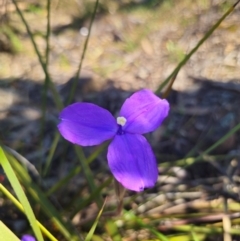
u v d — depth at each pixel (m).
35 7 0.62
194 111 0.48
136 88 0.51
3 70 0.54
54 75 0.53
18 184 0.27
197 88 0.50
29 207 0.27
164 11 0.63
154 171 0.27
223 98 0.49
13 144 0.44
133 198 0.38
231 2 0.63
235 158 0.43
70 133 0.27
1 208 0.38
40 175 0.39
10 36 0.57
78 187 0.40
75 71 0.53
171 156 0.44
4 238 0.25
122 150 0.27
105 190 0.40
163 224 0.37
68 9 0.62
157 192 0.41
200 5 0.63
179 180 0.41
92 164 0.43
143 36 0.59
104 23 0.61
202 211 0.39
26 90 0.51
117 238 0.33
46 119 0.47
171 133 0.46
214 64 0.54
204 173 0.42
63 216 0.36
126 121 0.28
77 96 0.50
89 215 0.38
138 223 0.35
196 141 0.45
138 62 0.55
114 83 0.52
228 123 0.46
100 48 0.57
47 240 0.35
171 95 0.49
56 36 0.58
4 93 0.50
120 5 0.63
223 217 0.37
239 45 0.56
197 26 0.60
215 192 0.41
